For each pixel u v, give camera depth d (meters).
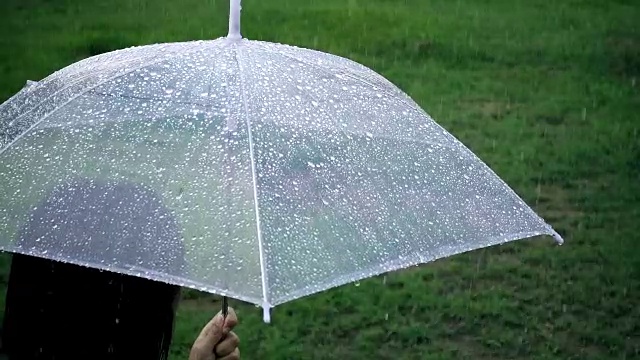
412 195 2.03
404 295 5.81
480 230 2.06
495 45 11.27
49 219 1.89
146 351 2.11
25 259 2.09
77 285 2.07
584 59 10.91
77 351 2.09
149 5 12.41
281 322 5.47
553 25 12.16
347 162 2.00
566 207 7.08
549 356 5.21
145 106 2.07
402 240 1.92
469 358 5.18
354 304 5.69
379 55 10.85
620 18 12.55
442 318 5.57
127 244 1.79
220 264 1.69
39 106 2.23
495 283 6.01
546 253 6.37
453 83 10.04
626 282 5.99
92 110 2.10
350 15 12.03
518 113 9.20
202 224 1.78
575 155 8.08
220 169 1.88
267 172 1.87
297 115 2.06
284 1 12.62
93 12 12.00
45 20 11.58
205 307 5.71
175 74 2.16
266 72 2.18
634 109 9.45
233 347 2.35
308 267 1.72
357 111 2.18
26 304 2.09
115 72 2.21
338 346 5.26
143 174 1.91
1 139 2.16
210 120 2.00
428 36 11.41
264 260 1.68
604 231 6.69
